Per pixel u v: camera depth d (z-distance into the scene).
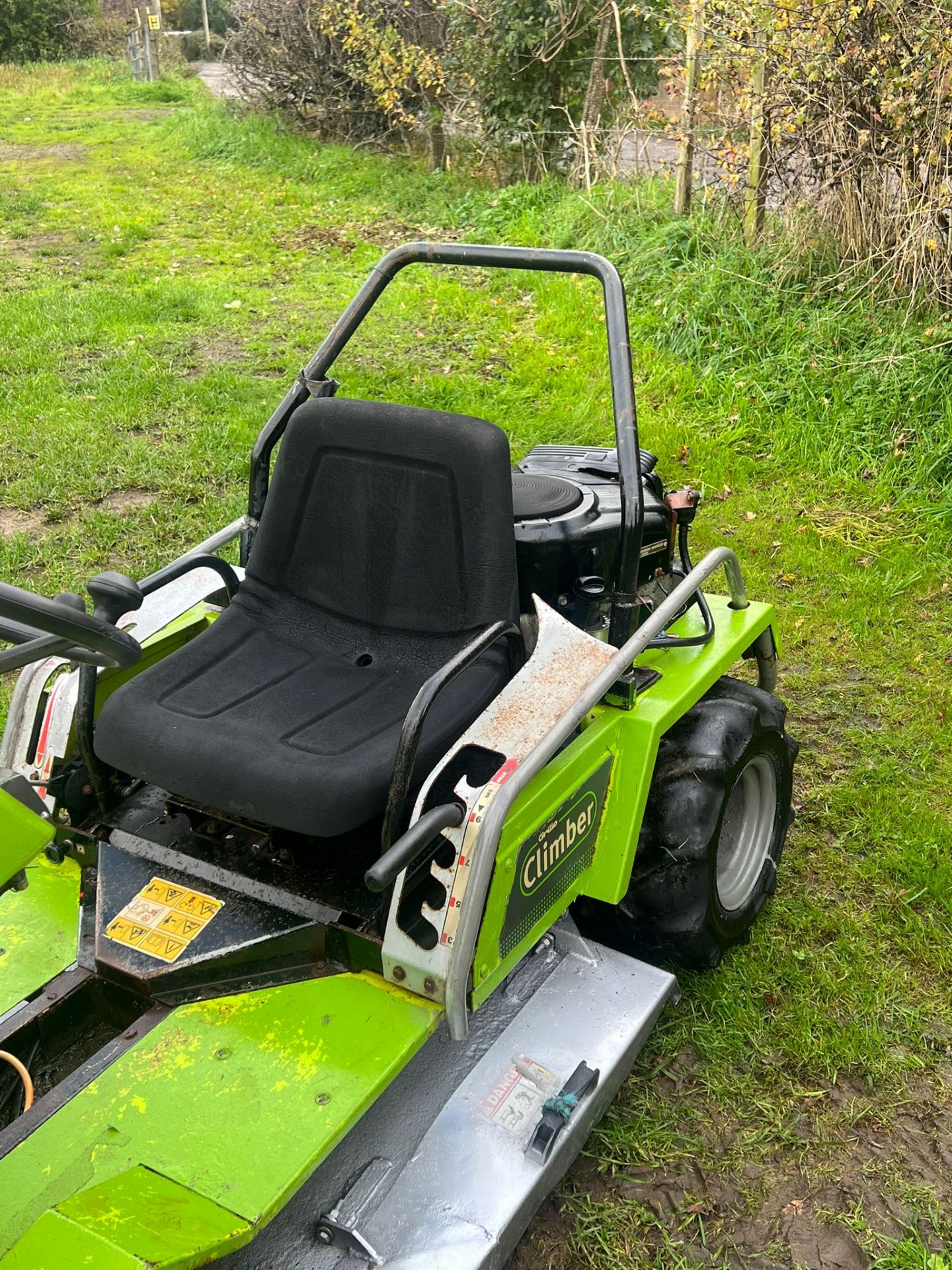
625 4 9.52
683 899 2.72
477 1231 1.95
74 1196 1.68
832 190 6.71
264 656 2.67
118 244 9.88
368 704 2.50
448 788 2.35
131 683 2.46
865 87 6.27
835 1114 2.64
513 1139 2.11
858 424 5.96
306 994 2.10
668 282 7.39
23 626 1.75
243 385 6.79
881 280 6.51
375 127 13.00
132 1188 1.72
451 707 2.41
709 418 6.29
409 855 1.92
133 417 6.37
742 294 6.88
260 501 3.04
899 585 4.89
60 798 2.56
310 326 7.85
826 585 4.91
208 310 8.17
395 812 2.12
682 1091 2.69
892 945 3.13
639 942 2.81
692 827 2.70
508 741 2.22
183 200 11.77
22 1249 1.59
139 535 5.15
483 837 2.04
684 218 7.82
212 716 2.41
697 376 6.68
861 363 6.19
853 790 3.72
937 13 5.91
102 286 8.88
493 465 2.51
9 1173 1.81
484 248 2.80
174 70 24.12
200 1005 2.10
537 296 8.08
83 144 15.18
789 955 3.08
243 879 2.31
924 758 3.88
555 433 6.16
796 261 6.88
